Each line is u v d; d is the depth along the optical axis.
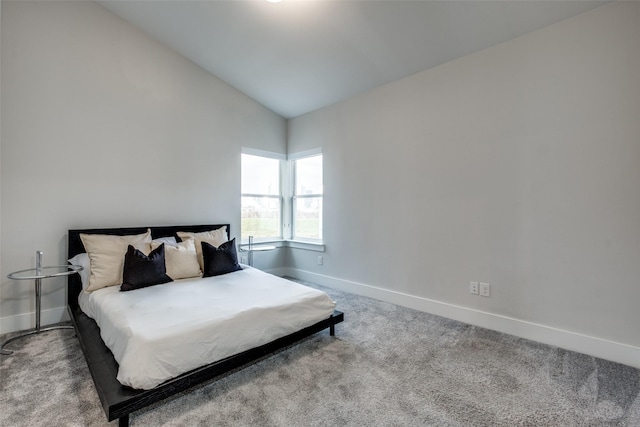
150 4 2.99
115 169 3.22
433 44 2.82
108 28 3.16
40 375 1.97
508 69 2.63
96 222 3.11
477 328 2.78
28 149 2.75
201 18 3.07
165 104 3.57
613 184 2.18
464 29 2.60
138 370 1.53
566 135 2.36
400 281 3.44
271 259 4.68
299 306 2.34
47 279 2.88
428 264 3.20
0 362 2.14
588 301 2.29
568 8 2.25
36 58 2.77
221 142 4.06
